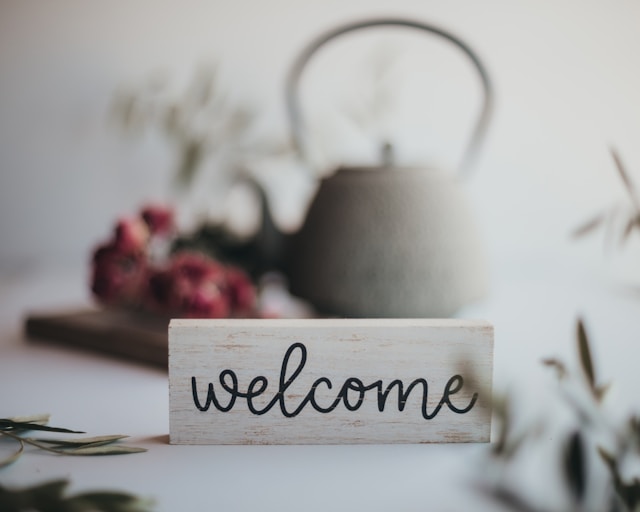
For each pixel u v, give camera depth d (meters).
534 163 1.04
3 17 0.99
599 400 0.38
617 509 0.32
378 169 0.63
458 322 0.43
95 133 1.04
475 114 1.03
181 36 1.02
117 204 1.07
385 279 0.59
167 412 0.48
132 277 0.68
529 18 1.01
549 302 0.84
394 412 0.43
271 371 0.42
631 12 1.00
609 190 1.04
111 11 1.01
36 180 1.05
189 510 0.34
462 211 0.63
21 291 0.89
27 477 0.37
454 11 1.01
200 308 0.62
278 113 1.04
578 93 1.02
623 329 0.70
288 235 0.72
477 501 0.35
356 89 1.04
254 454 0.41
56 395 0.51
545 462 0.39
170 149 1.05
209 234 0.77
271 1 1.02
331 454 0.41
